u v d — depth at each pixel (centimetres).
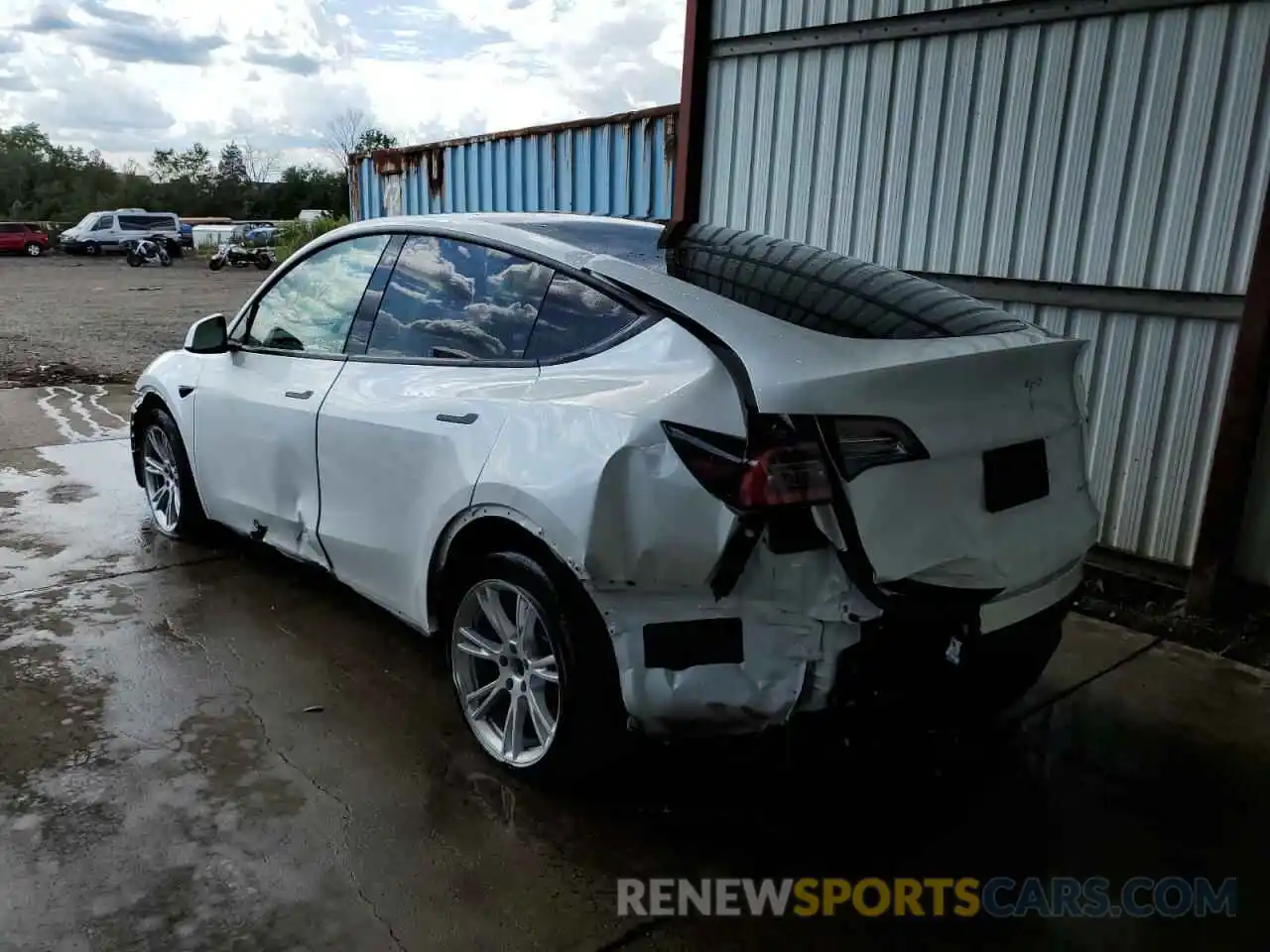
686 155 625
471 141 1047
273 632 386
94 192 8112
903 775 300
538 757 276
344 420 333
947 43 491
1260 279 396
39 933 222
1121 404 461
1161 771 307
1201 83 413
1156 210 435
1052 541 265
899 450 227
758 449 219
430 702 333
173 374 453
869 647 225
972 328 271
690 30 606
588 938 228
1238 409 407
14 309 1758
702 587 230
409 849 256
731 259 297
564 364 274
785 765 261
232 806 272
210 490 432
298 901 235
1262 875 260
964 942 233
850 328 252
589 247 301
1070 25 447
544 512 248
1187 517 445
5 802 271
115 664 355
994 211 489
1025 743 322
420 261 339
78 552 470
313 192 8075
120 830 260
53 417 782
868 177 537
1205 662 385
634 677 241
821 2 538
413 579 311
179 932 224
